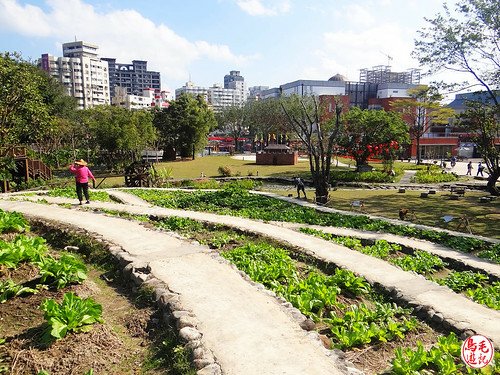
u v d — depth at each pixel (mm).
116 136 39188
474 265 10812
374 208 21578
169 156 57062
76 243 10117
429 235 13891
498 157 26156
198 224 13258
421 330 6801
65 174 39594
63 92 54219
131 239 10062
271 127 76812
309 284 7863
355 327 6258
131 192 21844
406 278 8812
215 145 91438
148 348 5559
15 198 16938
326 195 22656
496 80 23562
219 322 5816
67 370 4941
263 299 6637
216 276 7574
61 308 5828
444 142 66438
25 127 25703
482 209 21422
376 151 38625
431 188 31328
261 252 9891
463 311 7281
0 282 6992
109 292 7508
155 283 7121
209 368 4707
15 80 23938
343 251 10680
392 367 5348
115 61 167250
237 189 23203
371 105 85438
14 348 5309
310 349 5215
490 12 22328
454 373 5254
